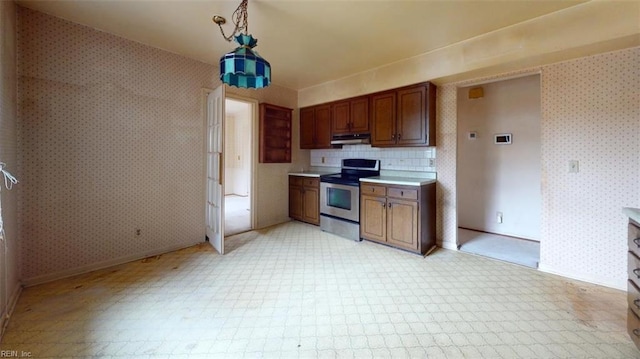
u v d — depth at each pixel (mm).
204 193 3617
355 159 4410
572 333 1750
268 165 4531
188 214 3465
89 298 2176
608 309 2012
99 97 2711
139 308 2039
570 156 2514
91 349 1596
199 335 1734
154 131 3119
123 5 2250
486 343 1667
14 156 2203
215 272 2691
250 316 1944
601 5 2111
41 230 2428
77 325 1820
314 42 2912
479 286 2398
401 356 1562
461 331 1782
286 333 1760
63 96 2504
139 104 2990
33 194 2379
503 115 4004
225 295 2240
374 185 3518
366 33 2699
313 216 4477
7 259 1978
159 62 3125
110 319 1895
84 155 2643
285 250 3336
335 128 4328
